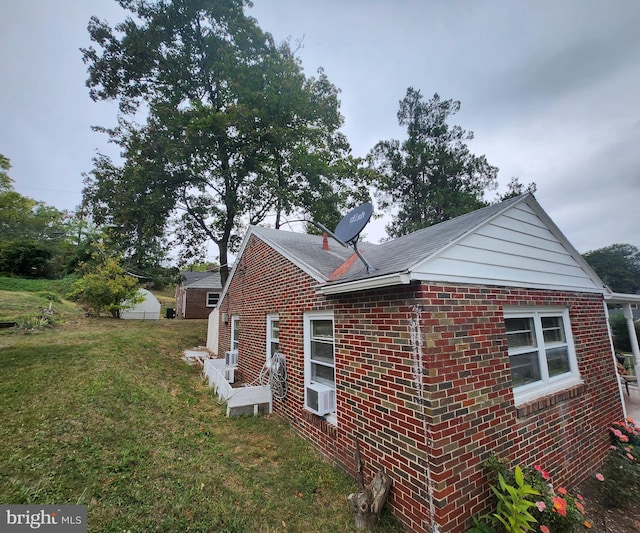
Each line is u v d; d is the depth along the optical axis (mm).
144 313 23922
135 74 15547
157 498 3232
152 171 14719
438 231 4891
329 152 18828
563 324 5027
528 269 4445
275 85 15812
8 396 5051
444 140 22812
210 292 25297
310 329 5453
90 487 3215
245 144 16391
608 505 3807
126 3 15000
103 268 16234
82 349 8273
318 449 4699
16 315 12281
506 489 2793
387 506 3279
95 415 4809
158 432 4738
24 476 3246
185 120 14922
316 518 3221
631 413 6887
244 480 3840
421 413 2957
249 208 18672
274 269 7000
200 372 9164
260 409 6367
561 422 4223
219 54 15758
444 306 3223
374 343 3654
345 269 5121
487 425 3291
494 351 3588
